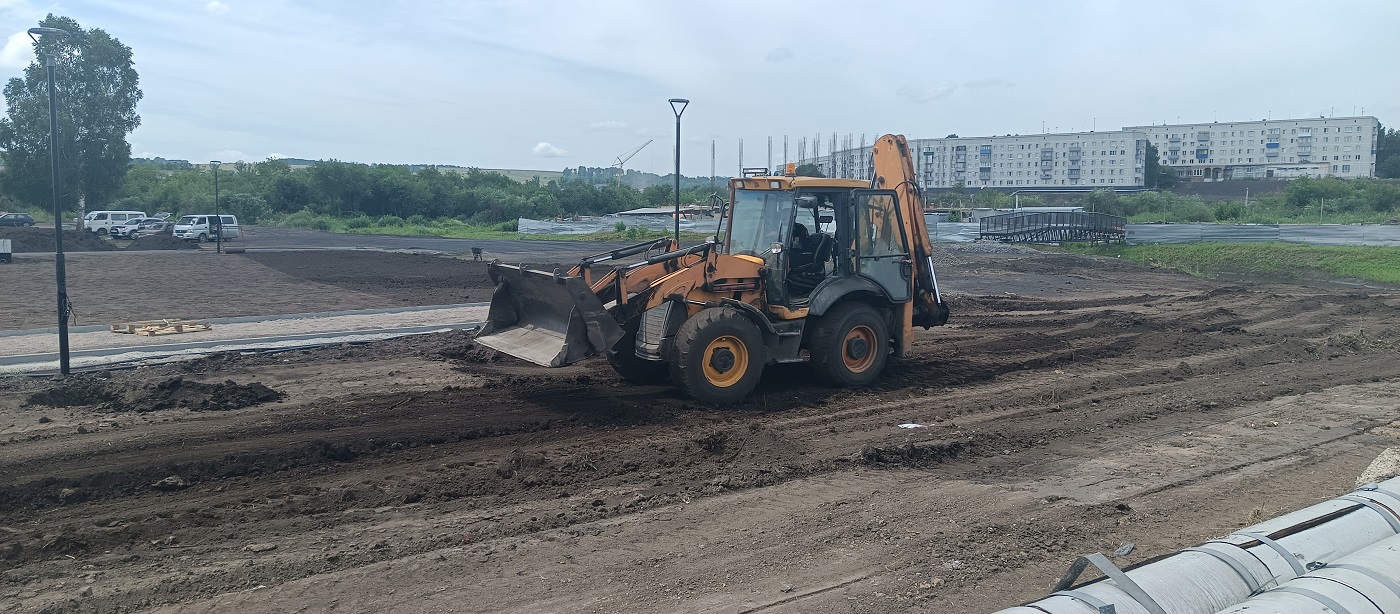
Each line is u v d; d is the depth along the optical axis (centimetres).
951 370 1132
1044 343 1366
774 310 971
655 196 7919
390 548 552
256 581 506
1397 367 1185
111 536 566
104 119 5684
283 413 887
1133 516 625
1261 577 370
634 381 1036
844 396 985
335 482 683
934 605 484
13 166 5578
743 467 724
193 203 7144
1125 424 892
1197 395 1012
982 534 584
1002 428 864
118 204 7094
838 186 996
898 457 753
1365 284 2547
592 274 957
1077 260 3155
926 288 1119
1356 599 335
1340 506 439
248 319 1595
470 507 632
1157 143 12319
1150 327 1548
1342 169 11488
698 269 931
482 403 936
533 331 977
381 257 3281
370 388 1009
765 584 509
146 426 832
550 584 507
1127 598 337
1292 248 3200
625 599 489
